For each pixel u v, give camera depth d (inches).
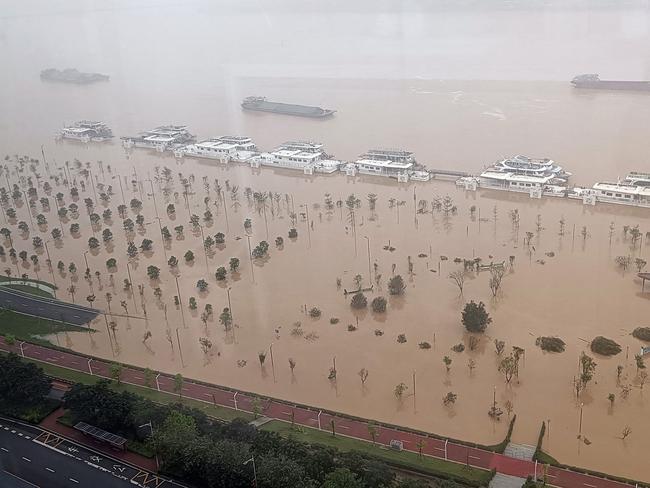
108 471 2839.6
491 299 4168.3
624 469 2760.8
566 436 2989.7
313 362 3690.9
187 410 3048.7
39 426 3184.1
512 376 3415.4
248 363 3725.4
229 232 5457.7
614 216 5172.2
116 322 4249.5
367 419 3179.1
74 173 7224.4
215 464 2628.0
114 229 5713.6
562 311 3973.9
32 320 4323.3
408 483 2509.8
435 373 3518.7
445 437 3006.9
